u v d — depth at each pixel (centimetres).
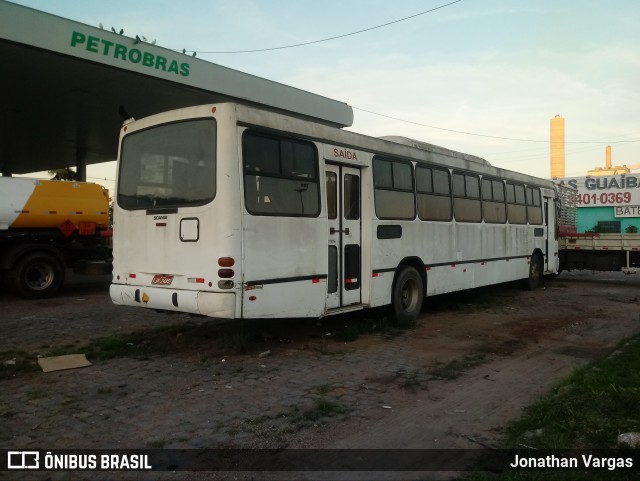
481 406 525
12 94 1441
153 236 693
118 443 424
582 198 4181
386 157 885
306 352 721
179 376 602
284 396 539
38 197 1217
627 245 1652
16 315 977
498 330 899
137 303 705
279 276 671
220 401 522
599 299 1287
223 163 625
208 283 627
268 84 1534
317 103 1691
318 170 744
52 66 1199
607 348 774
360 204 844
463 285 1088
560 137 5894
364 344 779
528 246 1386
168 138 690
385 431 457
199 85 1364
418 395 555
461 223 1084
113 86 1365
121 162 756
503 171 1268
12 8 1027
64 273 1247
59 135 1959
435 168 1015
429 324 948
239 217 624
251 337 776
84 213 1291
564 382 569
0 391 545
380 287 859
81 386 564
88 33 1143
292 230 691
